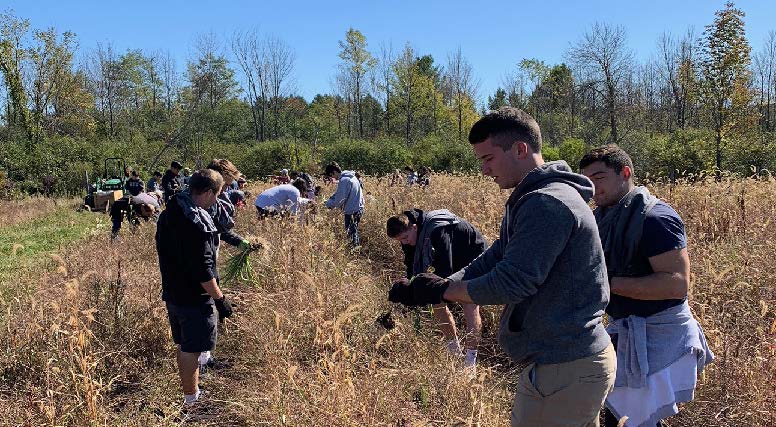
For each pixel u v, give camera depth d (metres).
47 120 37.19
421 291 2.31
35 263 9.30
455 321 5.49
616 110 31.91
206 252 3.94
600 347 2.26
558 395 2.28
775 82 40.00
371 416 3.51
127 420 3.82
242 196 10.09
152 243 8.48
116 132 47.12
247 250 5.72
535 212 2.11
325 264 6.13
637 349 2.94
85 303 5.07
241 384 4.43
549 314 2.22
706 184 9.23
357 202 8.88
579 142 29.11
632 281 2.89
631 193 3.02
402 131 55.06
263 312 5.18
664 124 42.03
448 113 49.09
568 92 41.09
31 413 3.68
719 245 5.91
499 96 65.06
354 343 4.69
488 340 5.11
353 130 59.56
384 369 4.06
